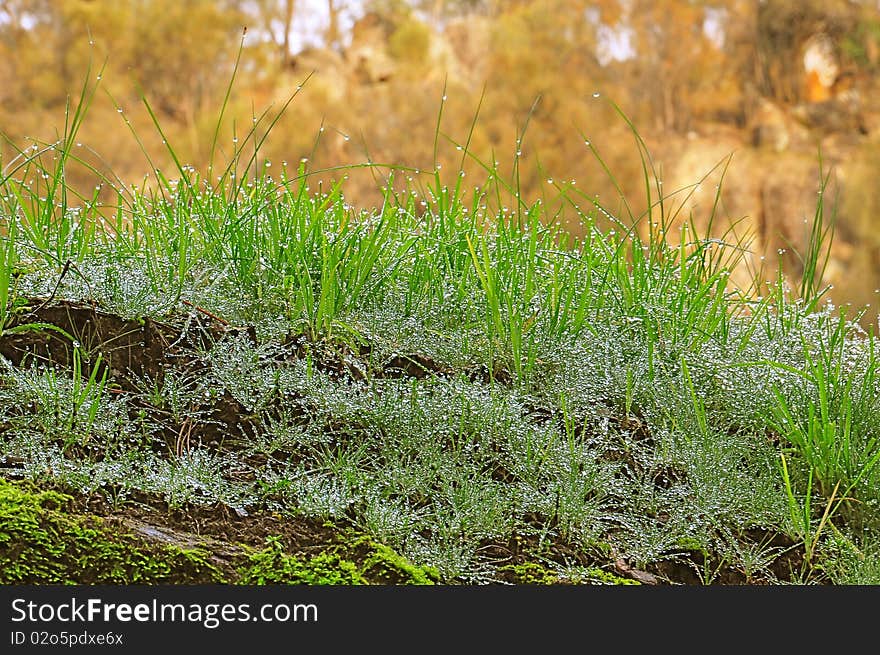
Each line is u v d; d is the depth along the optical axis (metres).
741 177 22.31
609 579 2.26
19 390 2.39
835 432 2.95
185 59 19.94
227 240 3.28
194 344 2.76
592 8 23.00
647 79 23.41
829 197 21.75
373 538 2.21
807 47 24.31
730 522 2.63
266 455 2.48
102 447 2.33
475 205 3.62
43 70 19.30
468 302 3.28
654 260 3.86
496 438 2.69
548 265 3.63
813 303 3.83
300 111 19.67
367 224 3.57
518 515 2.41
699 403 3.05
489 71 21.86
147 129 19.20
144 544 2.02
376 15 22.84
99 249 3.23
